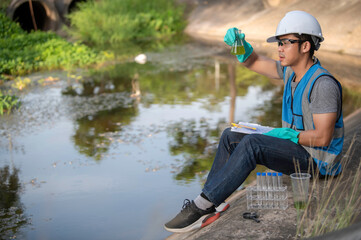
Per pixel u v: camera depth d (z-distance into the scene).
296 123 2.84
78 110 7.09
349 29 11.36
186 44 14.89
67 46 12.87
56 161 4.95
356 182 2.71
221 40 15.31
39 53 12.15
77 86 8.95
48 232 3.41
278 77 3.14
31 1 17.11
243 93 7.87
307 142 2.68
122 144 5.42
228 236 2.54
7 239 3.35
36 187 4.30
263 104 7.03
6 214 3.77
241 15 17.00
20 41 13.38
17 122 6.52
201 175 4.43
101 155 5.08
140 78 9.53
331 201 2.75
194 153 5.03
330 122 2.59
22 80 9.61
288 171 2.84
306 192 2.72
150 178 4.39
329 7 13.17
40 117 6.75
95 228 3.46
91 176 4.50
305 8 13.88
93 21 17.09
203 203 2.85
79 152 5.20
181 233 3.09
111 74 10.11
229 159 2.77
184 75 9.69
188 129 5.90
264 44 12.65
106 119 6.54
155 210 3.68
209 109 6.87
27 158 5.07
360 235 1.76
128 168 4.67
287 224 2.59
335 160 2.87
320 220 2.44
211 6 19.78
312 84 2.65
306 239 1.98
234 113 6.57
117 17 17.58
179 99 7.59
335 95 2.61
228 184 2.74
